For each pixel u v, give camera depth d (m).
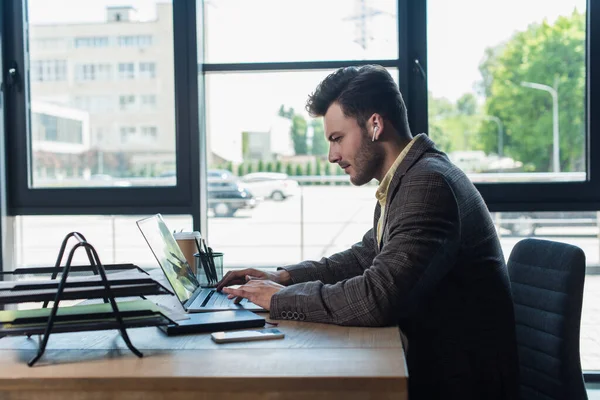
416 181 1.57
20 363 1.23
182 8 3.09
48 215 3.18
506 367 1.61
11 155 3.16
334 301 1.52
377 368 1.15
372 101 1.68
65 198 3.17
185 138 3.11
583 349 3.14
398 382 1.10
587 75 3.01
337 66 3.10
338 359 1.22
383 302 1.47
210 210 3.29
